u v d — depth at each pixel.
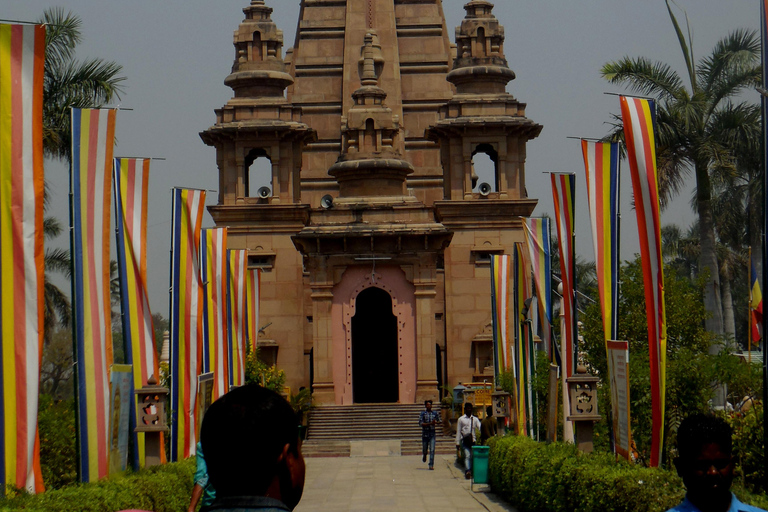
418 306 62.06
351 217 64.56
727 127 40.81
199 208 29.67
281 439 5.86
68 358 100.25
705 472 7.86
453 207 67.94
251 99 70.56
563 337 31.72
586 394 24.77
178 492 23.69
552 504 23.75
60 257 57.56
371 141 66.62
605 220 24.19
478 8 70.94
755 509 7.89
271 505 5.74
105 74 38.28
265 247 69.12
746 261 60.97
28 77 17.27
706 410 27.47
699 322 37.44
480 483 36.62
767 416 17.09
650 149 21.22
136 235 26.08
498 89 69.94
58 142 37.31
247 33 71.69
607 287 24.00
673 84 40.88
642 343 35.44
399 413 60.28
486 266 68.00
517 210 68.06
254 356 49.47
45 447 24.95
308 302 72.06
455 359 67.81
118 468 21.28
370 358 73.94
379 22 81.94
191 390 28.92
